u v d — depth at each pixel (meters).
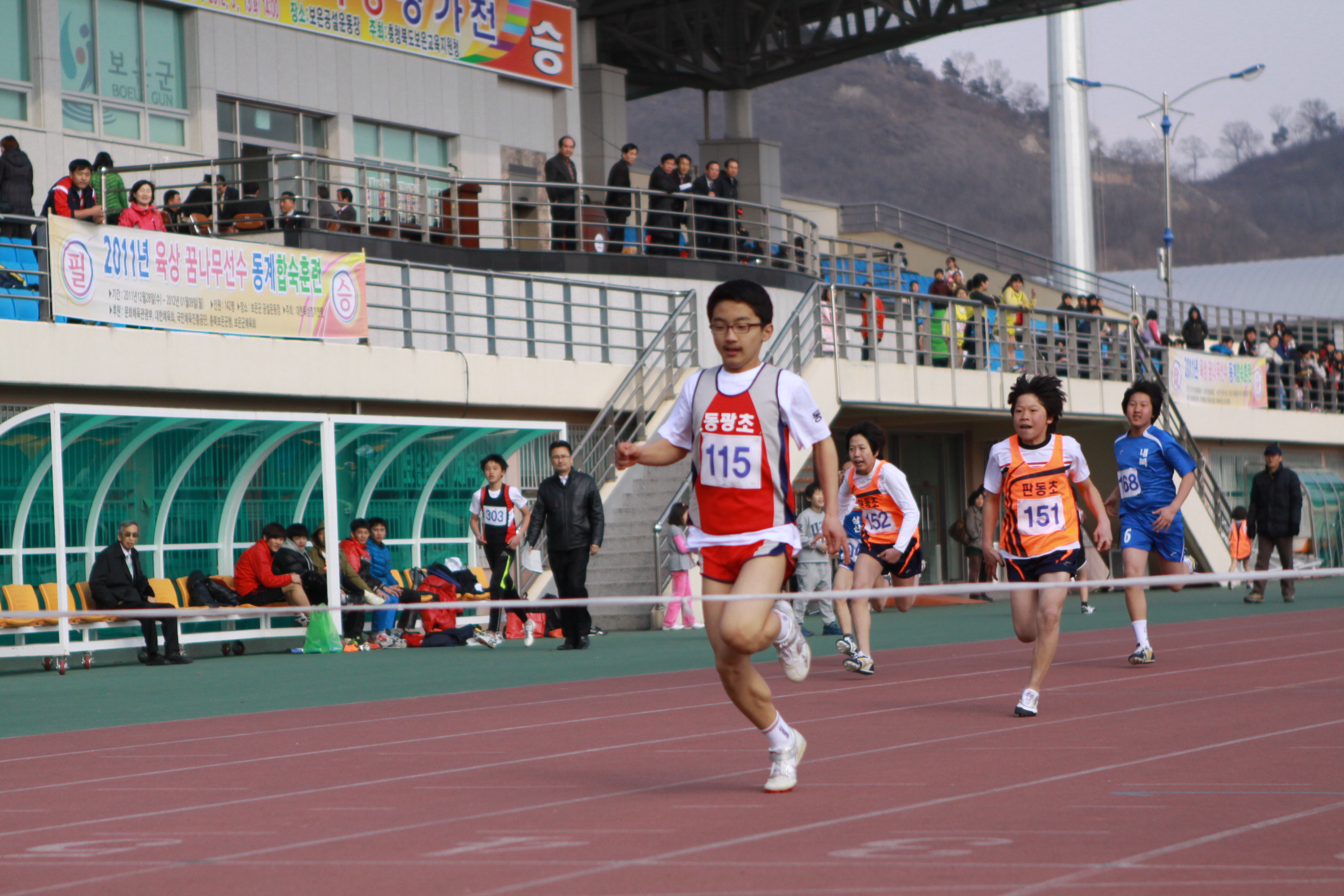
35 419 17.05
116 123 27.88
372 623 21.12
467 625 21.20
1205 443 39.44
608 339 27.98
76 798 8.09
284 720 11.97
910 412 30.70
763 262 31.55
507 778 8.37
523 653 18.84
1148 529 14.70
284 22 30.41
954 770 8.23
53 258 18.92
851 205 53.59
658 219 30.44
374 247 25.09
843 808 7.08
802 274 31.06
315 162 24.62
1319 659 15.09
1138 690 12.45
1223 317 73.06
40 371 18.77
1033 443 11.19
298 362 21.73
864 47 46.25
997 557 11.41
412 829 6.85
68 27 27.17
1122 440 14.80
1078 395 34.22
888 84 120.56
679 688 13.76
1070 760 8.52
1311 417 43.06
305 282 21.91
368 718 11.86
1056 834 6.31
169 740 10.75
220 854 6.38
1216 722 10.14
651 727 10.70
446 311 24.23
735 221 29.89
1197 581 6.77
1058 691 12.46
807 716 11.07
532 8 35.53
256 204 26.36
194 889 5.68
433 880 5.70
